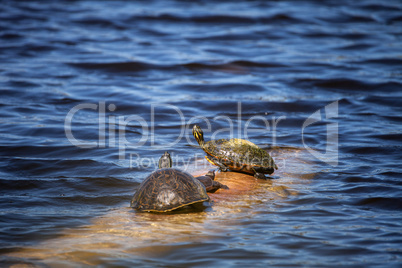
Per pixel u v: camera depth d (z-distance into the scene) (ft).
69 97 129.39
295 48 192.44
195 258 46.01
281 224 54.95
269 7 272.51
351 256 45.73
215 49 189.88
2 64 161.38
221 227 54.60
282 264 44.19
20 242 50.55
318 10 264.72
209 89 140.26
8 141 91.30
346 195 64.95
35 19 237.04
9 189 67.67
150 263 45.19
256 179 74.79
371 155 84.99
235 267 43.70
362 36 210.18
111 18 240.73
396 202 61.26
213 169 80.18
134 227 55.11
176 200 59.62
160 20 239.30
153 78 152.35
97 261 45.83
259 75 155.33
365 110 119.03
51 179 72.49
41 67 160.04
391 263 43.91
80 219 57.93
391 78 146.82
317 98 130.52
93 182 71.82
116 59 171.42
